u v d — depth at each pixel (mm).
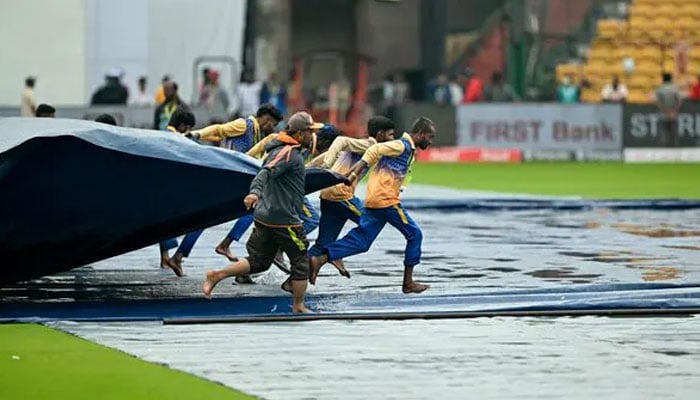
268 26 108938
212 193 33656
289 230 31219
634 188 76312
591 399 22625
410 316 30969
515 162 102062
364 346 27359
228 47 93500
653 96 112125
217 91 90625
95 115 88438
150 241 34812
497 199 66062
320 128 36562
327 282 37031
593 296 33625
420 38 113375
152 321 30500
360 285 36406
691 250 45750
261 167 32188
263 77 108250
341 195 34812
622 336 28594
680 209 64188
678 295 33750
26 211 32906
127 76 92750
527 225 55594
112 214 33562
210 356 26328
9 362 25734
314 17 110000
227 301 33500
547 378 24297
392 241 48750
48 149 31891
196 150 33250
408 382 23938
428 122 34219
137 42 92500
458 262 42156
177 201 33688
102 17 92125
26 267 34375
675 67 116750
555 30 116688
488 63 115250
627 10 118875
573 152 102688
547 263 41844
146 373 24734
